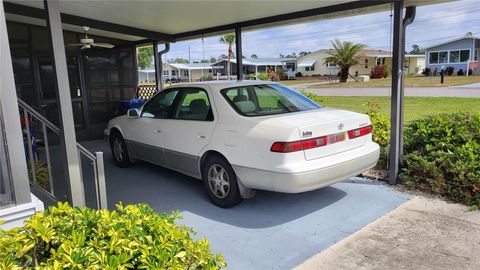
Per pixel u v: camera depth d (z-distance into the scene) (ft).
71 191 11.12
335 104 50.11
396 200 14.79
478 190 13.84
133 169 20.27
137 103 31.24
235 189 13.71
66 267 5.43
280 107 14.73
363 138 14.06
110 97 31.86
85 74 30.07
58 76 10.71
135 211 7.02
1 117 7.95
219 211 14.12
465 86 71.00
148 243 6.18
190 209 14.42
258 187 12.85
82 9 19.47
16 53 25.58
